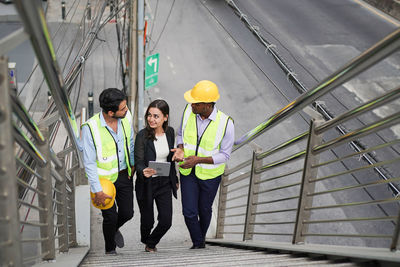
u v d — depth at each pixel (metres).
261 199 9.44
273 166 4.29
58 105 2.79
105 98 3.83
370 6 20.12
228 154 4.58
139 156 4.34
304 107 3.37
